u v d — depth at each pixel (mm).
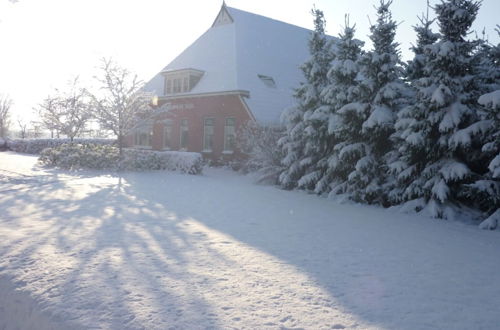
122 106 22953
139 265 5777
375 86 14367
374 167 13984
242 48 29938
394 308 4562
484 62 12844
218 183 18062
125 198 12172
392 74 14359
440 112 11695
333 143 16219
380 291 5086
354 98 14977
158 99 30812
